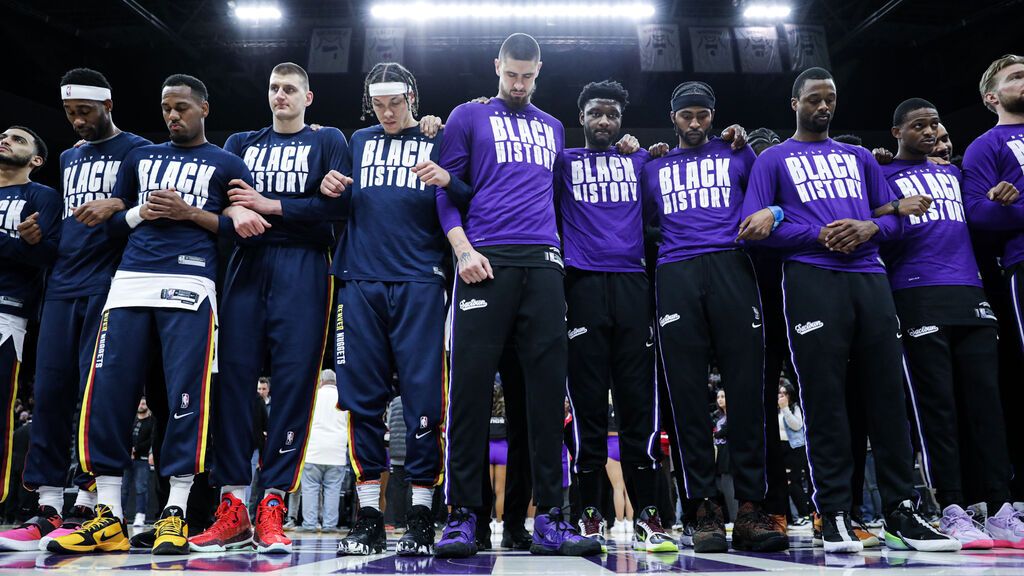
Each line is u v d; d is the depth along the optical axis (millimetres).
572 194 3014
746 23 14102
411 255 2721
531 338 2541
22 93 13234
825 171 2873
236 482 2738
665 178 3012
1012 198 2854
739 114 15609
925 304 2938
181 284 2695
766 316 3105
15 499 7586
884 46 15180
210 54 14891
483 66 14984
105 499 2691
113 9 13773
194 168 2895
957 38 14484
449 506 2516
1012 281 3004
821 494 2609
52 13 13758
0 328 3125
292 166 2967
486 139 2711
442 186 2582
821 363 2648
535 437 2523
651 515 2721
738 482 2701
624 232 2945
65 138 13414
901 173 3178
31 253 3090
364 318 2654
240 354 2777
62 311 2967
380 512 2641
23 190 3242
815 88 2902
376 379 2641
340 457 6461
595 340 2846
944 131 3691
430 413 2592
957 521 2695
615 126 3051
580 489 2840
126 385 2646
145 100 14930
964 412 2941
